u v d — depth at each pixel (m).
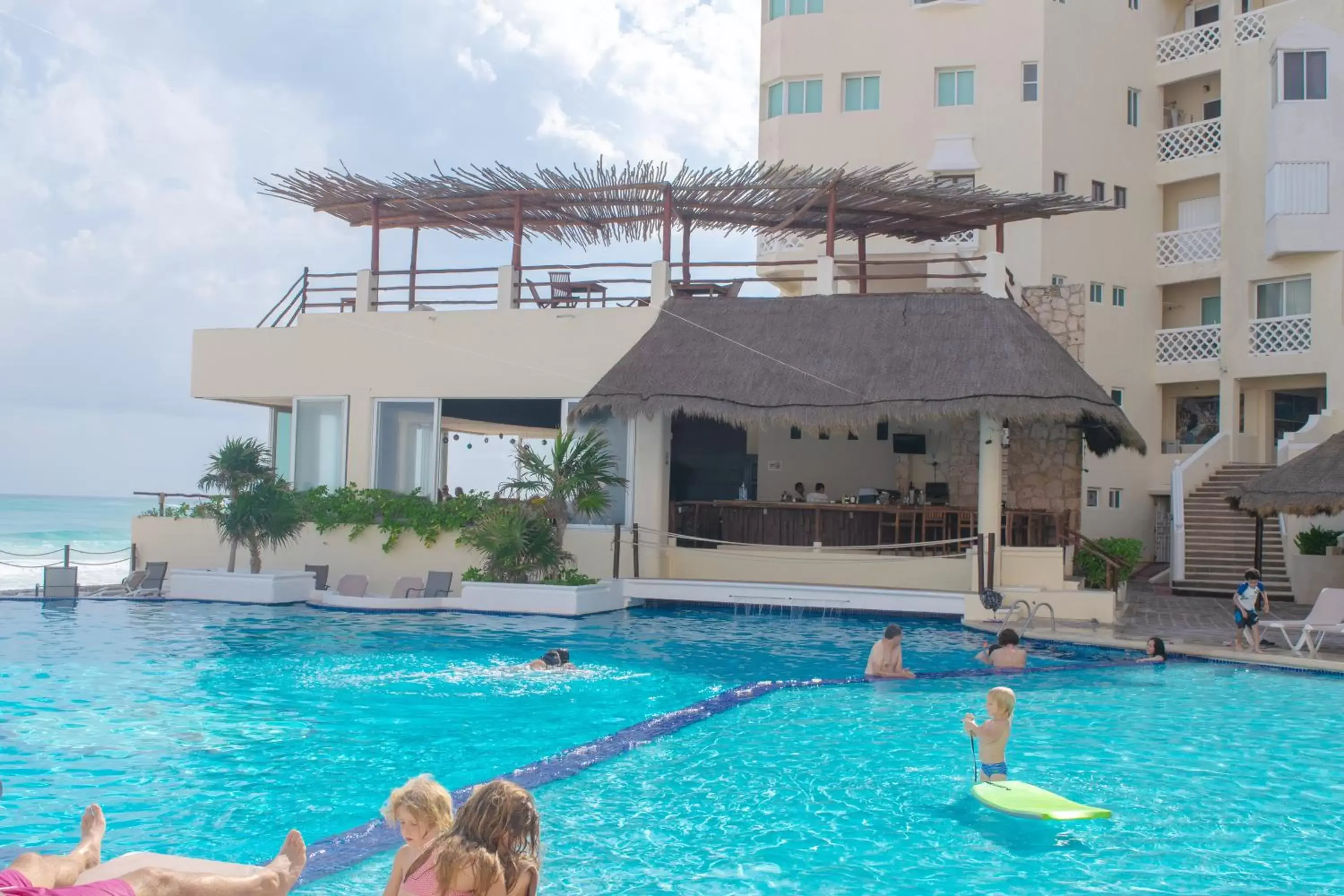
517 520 19.56
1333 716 11.65
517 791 4.80
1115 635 17.06
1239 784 8.91
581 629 17.14
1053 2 31.47
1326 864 7.03
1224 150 31.56
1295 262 29.67
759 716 11.19
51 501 94.81
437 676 12.89
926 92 32.28
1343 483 18.95
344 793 8.06
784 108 33.78
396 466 23.02
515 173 21.36
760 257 33.88
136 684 12.12
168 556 22.86
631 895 6.29
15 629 16.27
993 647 14.49
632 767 9.09
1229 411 30.84
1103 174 32.25
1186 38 32.84
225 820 7.42
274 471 21.88
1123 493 31.67
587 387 22.06
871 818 7.82
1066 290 25.28
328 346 23.41
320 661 13.70
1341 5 29.55
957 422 23.66
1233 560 25.56
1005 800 8.06
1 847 6.80
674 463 26.67
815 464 27.52
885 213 23.06
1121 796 8.53
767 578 21.11
